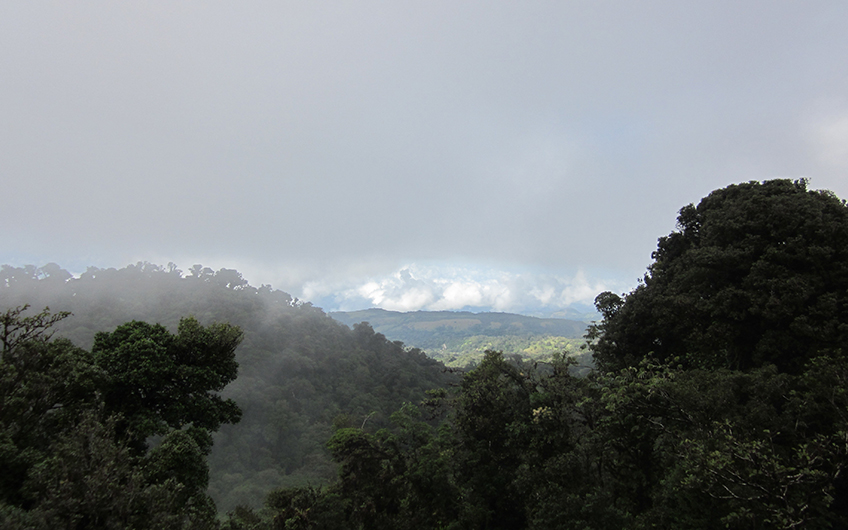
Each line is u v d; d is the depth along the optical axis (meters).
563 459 15.99
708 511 10.19
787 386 11.05
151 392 14.38
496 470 20.80
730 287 16.17
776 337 14.62
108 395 13.52
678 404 12.41
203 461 12.18
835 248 14.62
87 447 8.24
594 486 15.59
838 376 9.55
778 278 14.84
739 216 17.34
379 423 74.69
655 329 19.20
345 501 22.33
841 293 14.07
